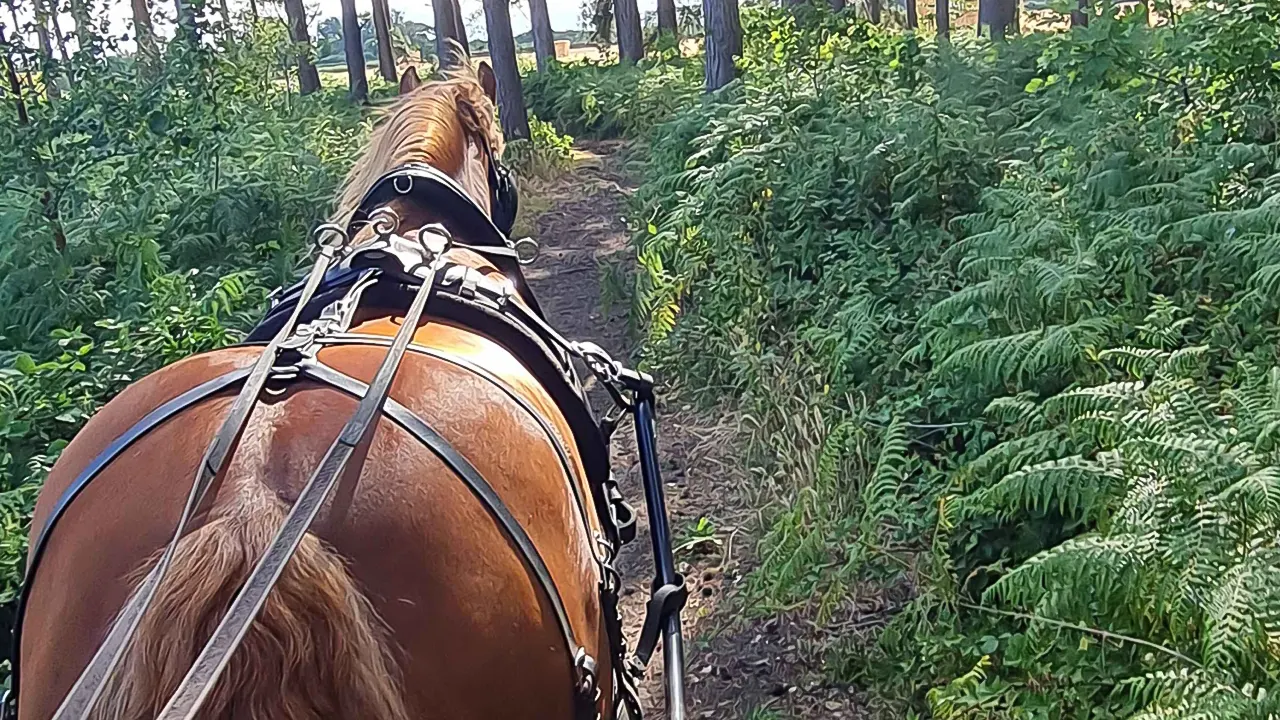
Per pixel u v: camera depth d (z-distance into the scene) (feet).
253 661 5.47
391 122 11.91
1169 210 16.53
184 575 5.66
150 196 29.19
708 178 25.45
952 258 19.58
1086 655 11.46
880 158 22.63
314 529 6.06
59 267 25.88
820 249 22.39
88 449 7.24
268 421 6.60
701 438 20.68
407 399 6.99
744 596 15.30
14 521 13.61
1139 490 10.58
